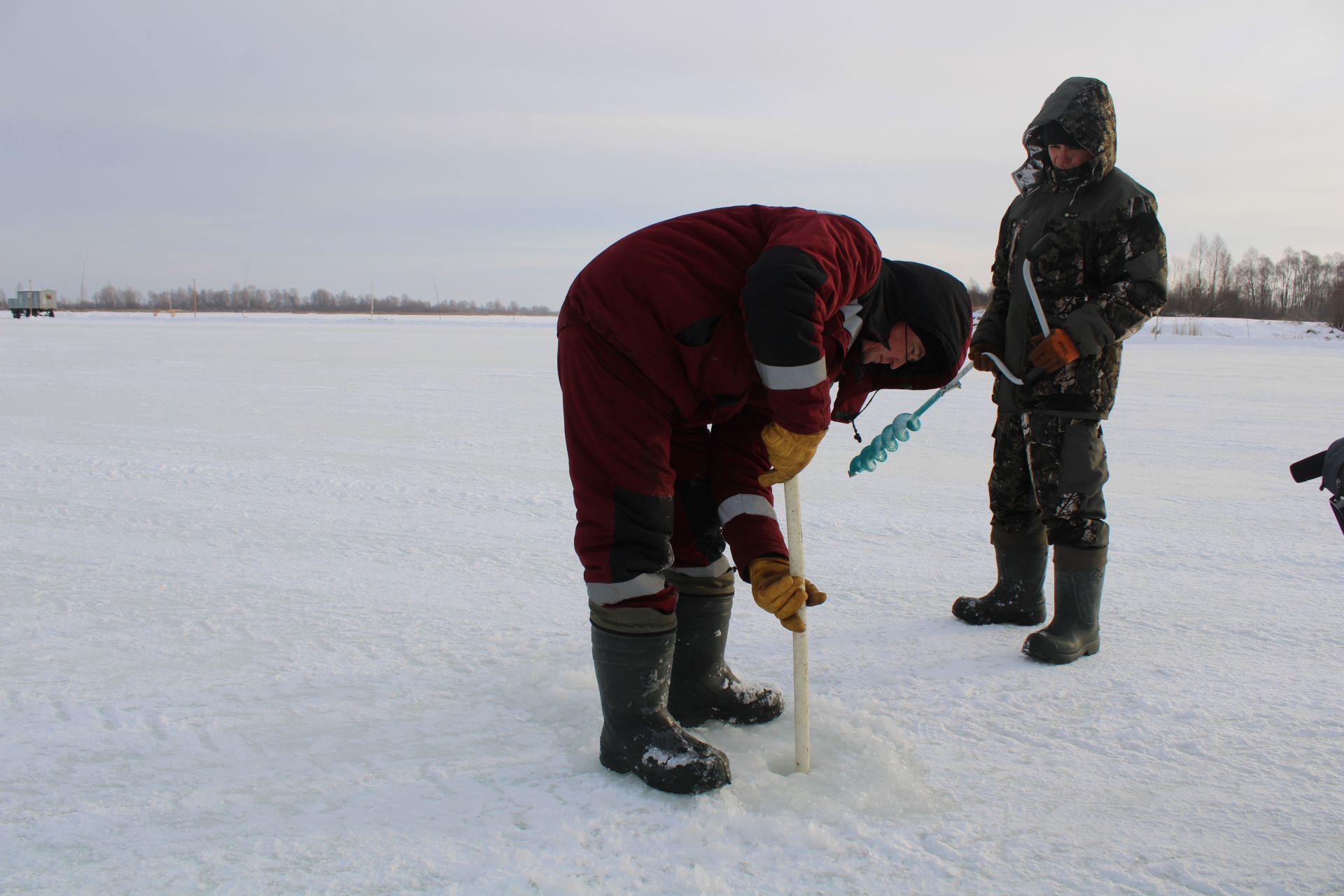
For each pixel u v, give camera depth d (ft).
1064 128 10.34
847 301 7.05
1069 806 7.36
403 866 6.42
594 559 7.44
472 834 6.82
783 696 9.36
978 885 6.31
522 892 6.12
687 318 6.97
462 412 31.37
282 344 76.18
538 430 27.37
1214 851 6.75
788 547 7.97
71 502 17.53
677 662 8.63
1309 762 8.09
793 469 7.27
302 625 11.29
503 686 9.57
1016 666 10.31
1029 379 10.75
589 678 9.70
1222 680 9.89
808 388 6.68
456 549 14.83
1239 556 14.99
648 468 7.36
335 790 7.45
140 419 28.60
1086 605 10.57
